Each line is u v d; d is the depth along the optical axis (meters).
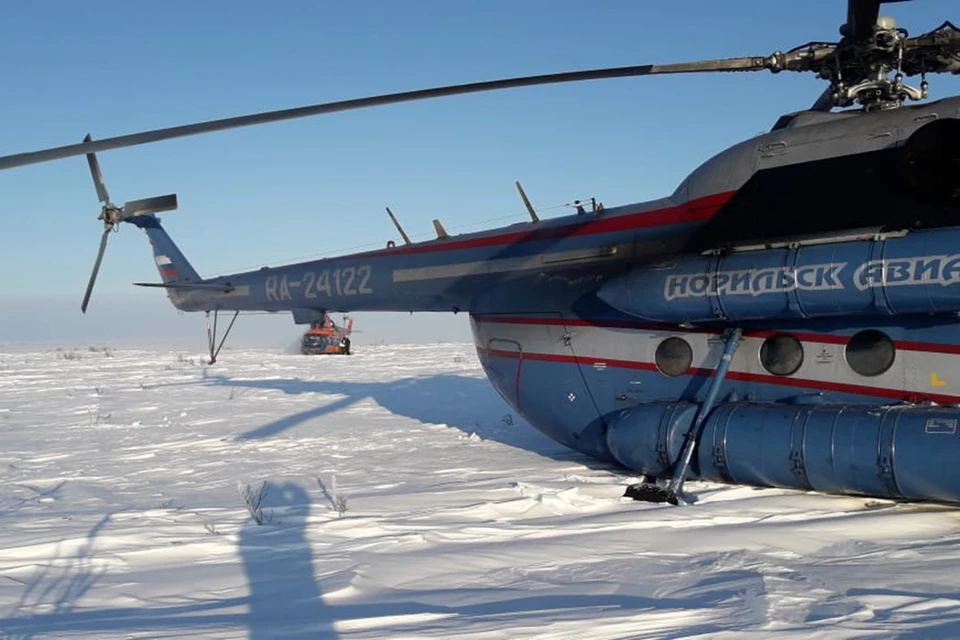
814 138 7.33
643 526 6.45
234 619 4.48
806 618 4.27
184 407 16.28
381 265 10.98
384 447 11.29
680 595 4.77
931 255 6.26
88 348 51.34
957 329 6.70
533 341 9.23
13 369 28.58
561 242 9.20
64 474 9.73
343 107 5.32
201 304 13.98
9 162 4.32
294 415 14.88
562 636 4.09
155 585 5.19
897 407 6.71
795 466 6.88
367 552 5.84
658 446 7.76
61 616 4.62
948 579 4.96
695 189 8.08
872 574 5.09
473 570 5.39
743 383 7.77
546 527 6.46
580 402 8.88
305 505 7.54
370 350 41.84
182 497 8.27
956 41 6.44
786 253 7.04
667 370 8.24
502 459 10.08
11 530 6.71
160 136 4.69
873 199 6.76
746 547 5.82
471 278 9.95
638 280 7.94
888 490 6.47
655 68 6.55
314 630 4.22
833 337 7.31
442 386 19.75
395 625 4.29
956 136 6.14
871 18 6.33
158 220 16.97
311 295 11.80
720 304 7.37
